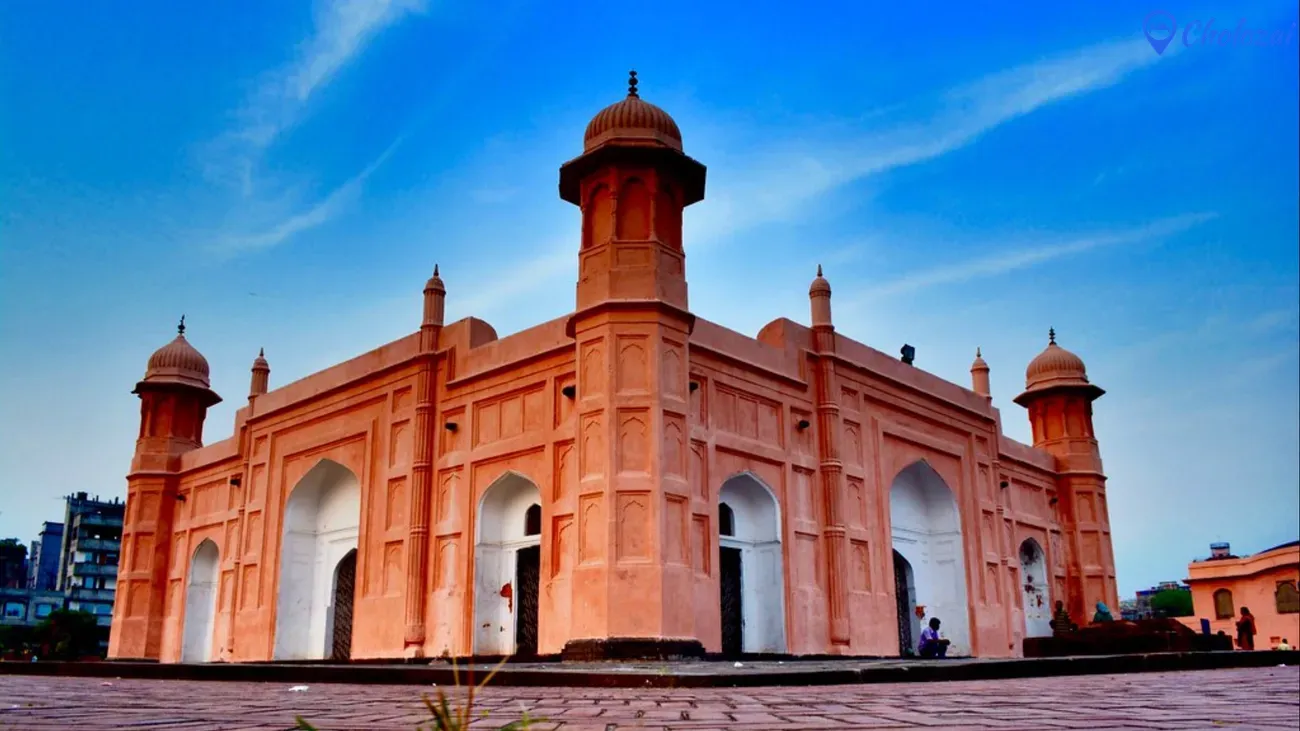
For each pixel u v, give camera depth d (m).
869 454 10.47
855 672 4.55
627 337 7.83
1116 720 2.44
